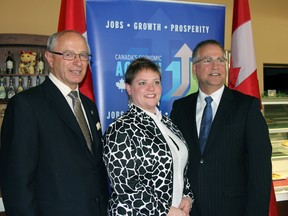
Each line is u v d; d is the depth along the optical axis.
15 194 1.28
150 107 1.53
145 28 2.14
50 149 1.37
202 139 1.70
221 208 1.61
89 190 1.42
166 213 1.39
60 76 1.50
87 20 2.07
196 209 1.64
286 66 4.12
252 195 1.56
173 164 1.48
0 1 3.47
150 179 1.42
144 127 1.46
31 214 1.28
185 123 1.79
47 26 3.57
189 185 1.63
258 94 2.20
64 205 1.36
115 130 1.41
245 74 2.19
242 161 1.65
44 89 1.47
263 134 1.59
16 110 1.33
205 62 1.74
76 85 1.56
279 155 2.73
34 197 1.32
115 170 1.37
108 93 2.10
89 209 1.41
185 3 2.21
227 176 1.62
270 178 1.57
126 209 1.35
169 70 2.19
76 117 1.51
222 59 1.74
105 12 2.08
